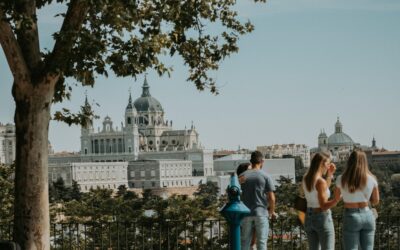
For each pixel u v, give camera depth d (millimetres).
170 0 26234
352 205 21125
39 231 24172
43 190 24297
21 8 23438
